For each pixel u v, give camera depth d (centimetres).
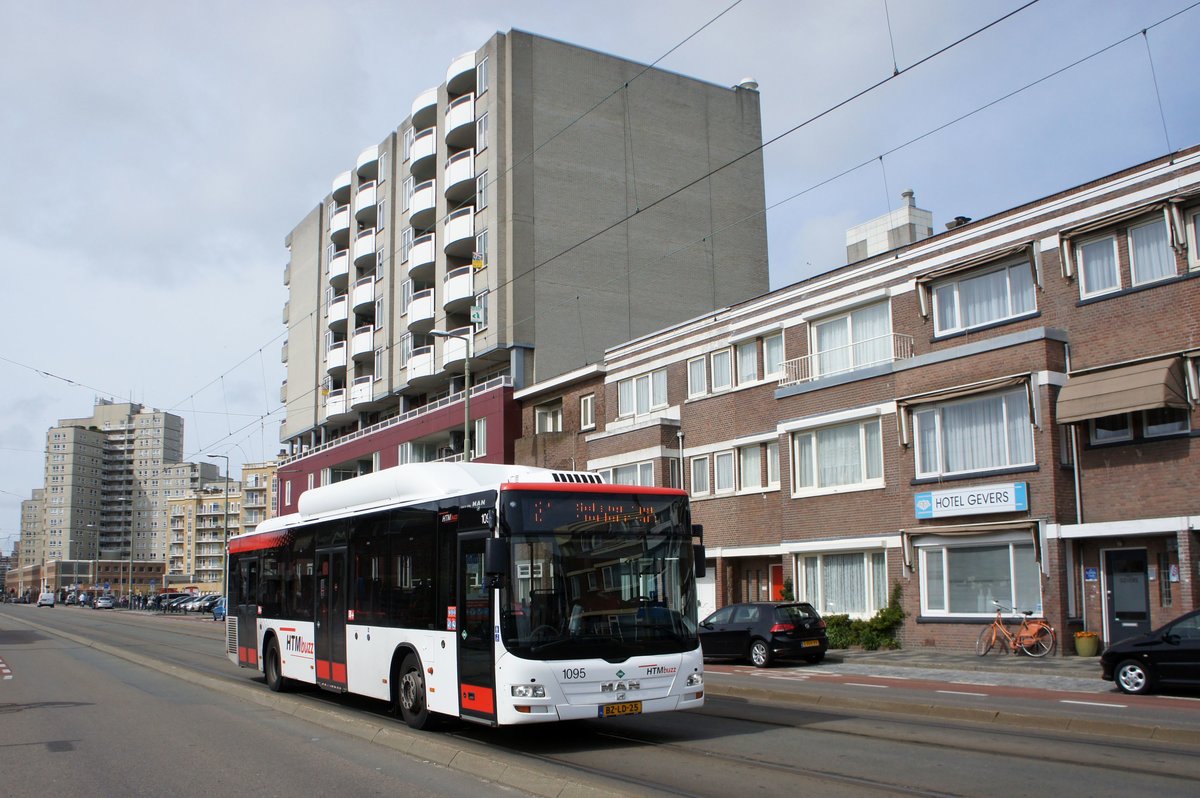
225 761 1061
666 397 3450
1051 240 2264
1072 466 2184
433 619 1226
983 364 2311
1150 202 2075
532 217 4478
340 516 1550
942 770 964
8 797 897
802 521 2769
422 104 5212
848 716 1380
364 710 1501
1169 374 1994
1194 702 1473
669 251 4778
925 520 2420
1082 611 2152
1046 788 874
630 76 4822
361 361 6031
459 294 4662
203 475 16488
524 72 4566
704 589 3188
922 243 2548
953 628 2331
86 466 15738
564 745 1151
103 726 1331
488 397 4441
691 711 1443
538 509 1121
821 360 2831
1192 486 1981
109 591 13962
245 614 1953
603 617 1116
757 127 5147
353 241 6162
